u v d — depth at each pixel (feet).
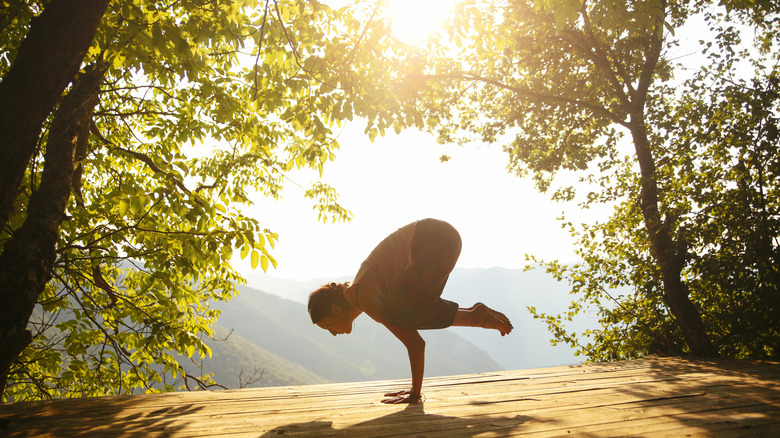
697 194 20.61
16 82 9.12
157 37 12.89
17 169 9.02
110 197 13.65
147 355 21.03
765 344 19.83
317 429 7.84
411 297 8.73
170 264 16.21
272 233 14.21
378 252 9.18
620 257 25.59
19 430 7.75
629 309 25.50
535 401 10.27
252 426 8.17
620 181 26.23
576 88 31.48
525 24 29.19
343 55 15.02
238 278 24.38
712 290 21.84
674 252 21.75
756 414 8.32
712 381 12.70
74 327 19.53
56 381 20.01
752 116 20.06
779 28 25.93
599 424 7.77
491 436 7.07
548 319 27.58
